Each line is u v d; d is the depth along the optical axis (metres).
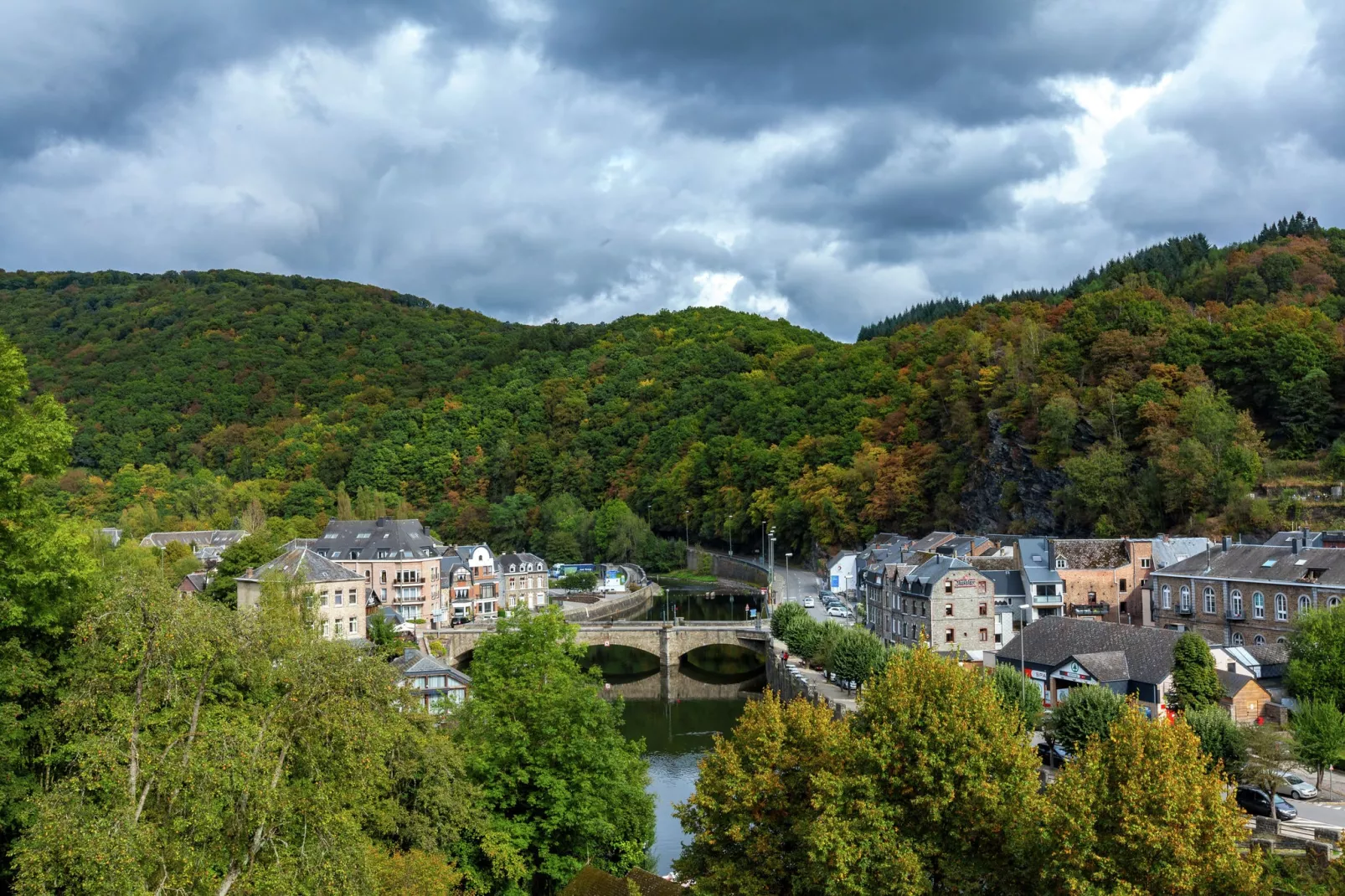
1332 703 69.00
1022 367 185.62
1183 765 36.84
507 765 53.59
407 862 41.81
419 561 155.00
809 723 47.59
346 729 33.75
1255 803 62.12
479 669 56.97
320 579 112.69
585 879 47.31
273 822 31.86
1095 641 92.06
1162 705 82.06
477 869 50.91
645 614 196.12
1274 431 153.62
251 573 116.25
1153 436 146.12
